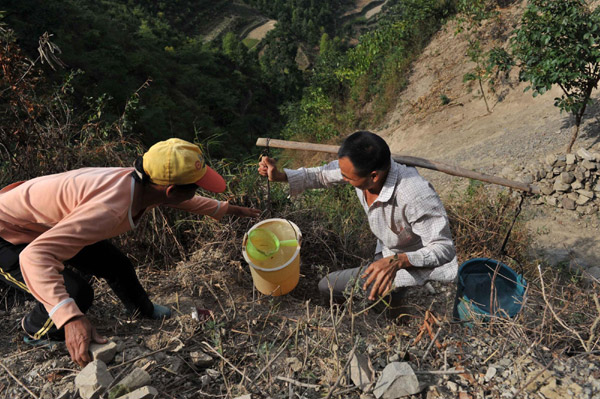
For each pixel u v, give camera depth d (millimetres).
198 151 1868
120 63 27672
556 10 5895
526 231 4742
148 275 2977
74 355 1727
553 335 2127
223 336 2176
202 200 2469
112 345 1849
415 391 1761
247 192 3498
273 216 3504
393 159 2451
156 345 2105
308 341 2135
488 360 1986
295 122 15922
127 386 1719
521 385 1781
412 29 13633
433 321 2238
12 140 3256
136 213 1892
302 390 1852
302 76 54875
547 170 5902
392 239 2453
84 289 1902
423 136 10281
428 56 12695
